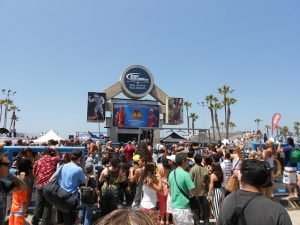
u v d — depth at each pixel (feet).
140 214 4.30
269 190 14.40
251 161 10.88
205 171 28.60
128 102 126.93
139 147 26.04
